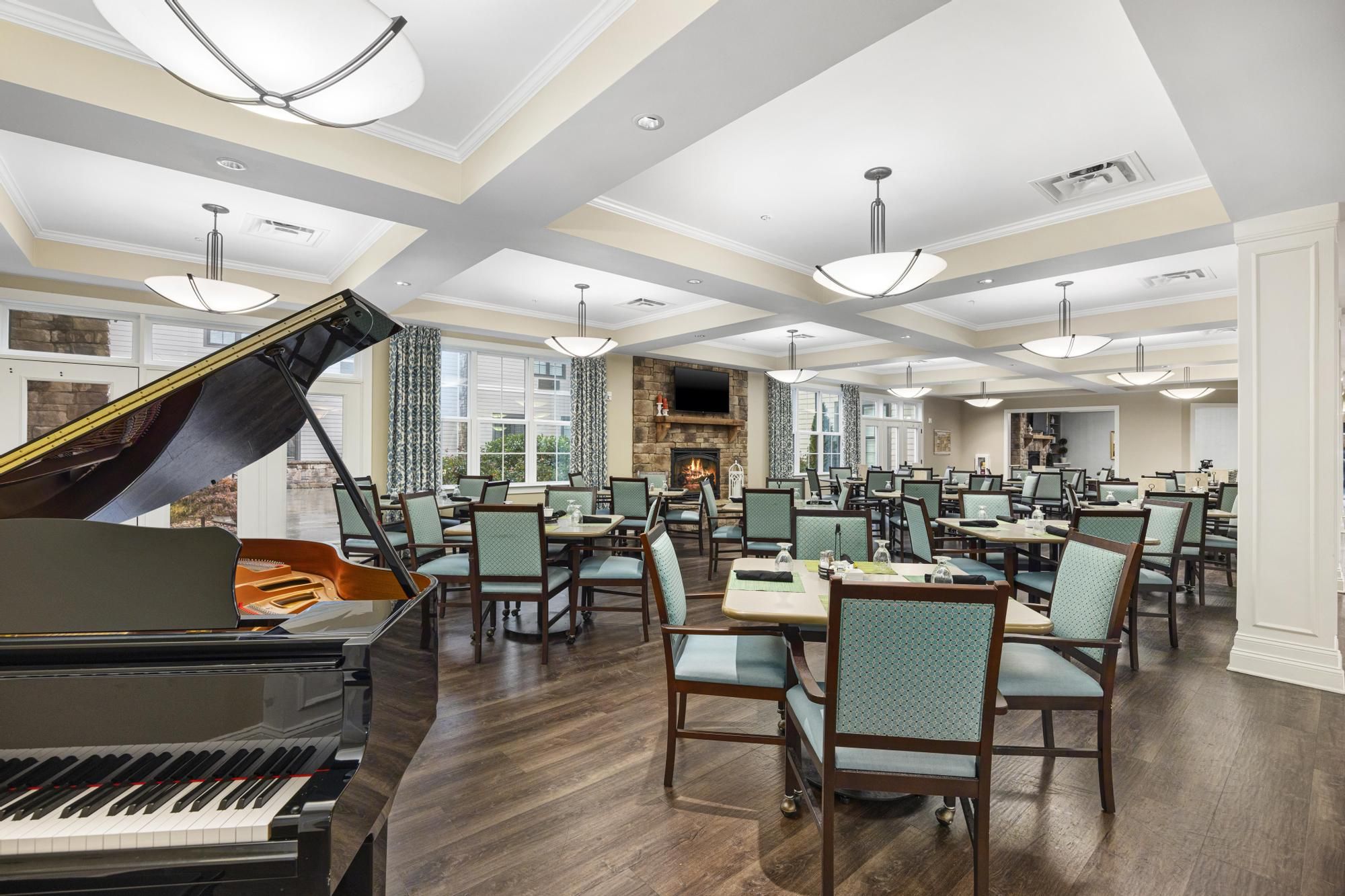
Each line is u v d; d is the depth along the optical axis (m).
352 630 1.35
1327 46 1.96
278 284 5.67
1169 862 1.84
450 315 6.96
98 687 1.12
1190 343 8.81
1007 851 1.89
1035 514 4.61
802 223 4.51
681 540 8.60
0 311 5.12
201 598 1.25
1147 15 1.85
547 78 2.72
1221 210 3.68
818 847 1.91
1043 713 2.27
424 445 7.17
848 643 1.53
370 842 1.41
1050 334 7.52
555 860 1.85
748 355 10.34
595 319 8.04
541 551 3.52
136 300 5.57
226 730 1.14
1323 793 2.21
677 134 2.74
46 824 0.97
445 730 2.71
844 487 7.60
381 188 3.29
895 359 9.34
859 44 2.13
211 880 0.96
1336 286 3.19
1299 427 3.28
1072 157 3.49
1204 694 3.12
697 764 2.43
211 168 3.06
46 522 1.23
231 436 1.77
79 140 2.78
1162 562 4.06
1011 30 2.45
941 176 3.74
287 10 1.57
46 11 2.35
